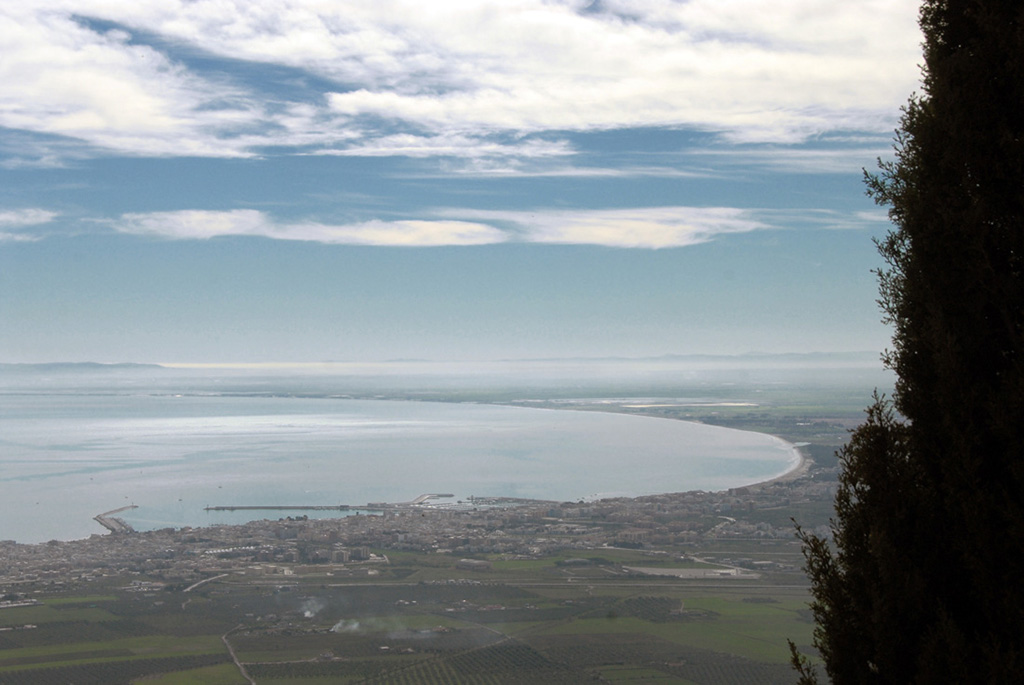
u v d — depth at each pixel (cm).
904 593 926
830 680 1026
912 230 996
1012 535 852
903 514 948
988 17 958
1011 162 925
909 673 933
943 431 939
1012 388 879
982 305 935
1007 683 825
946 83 982
